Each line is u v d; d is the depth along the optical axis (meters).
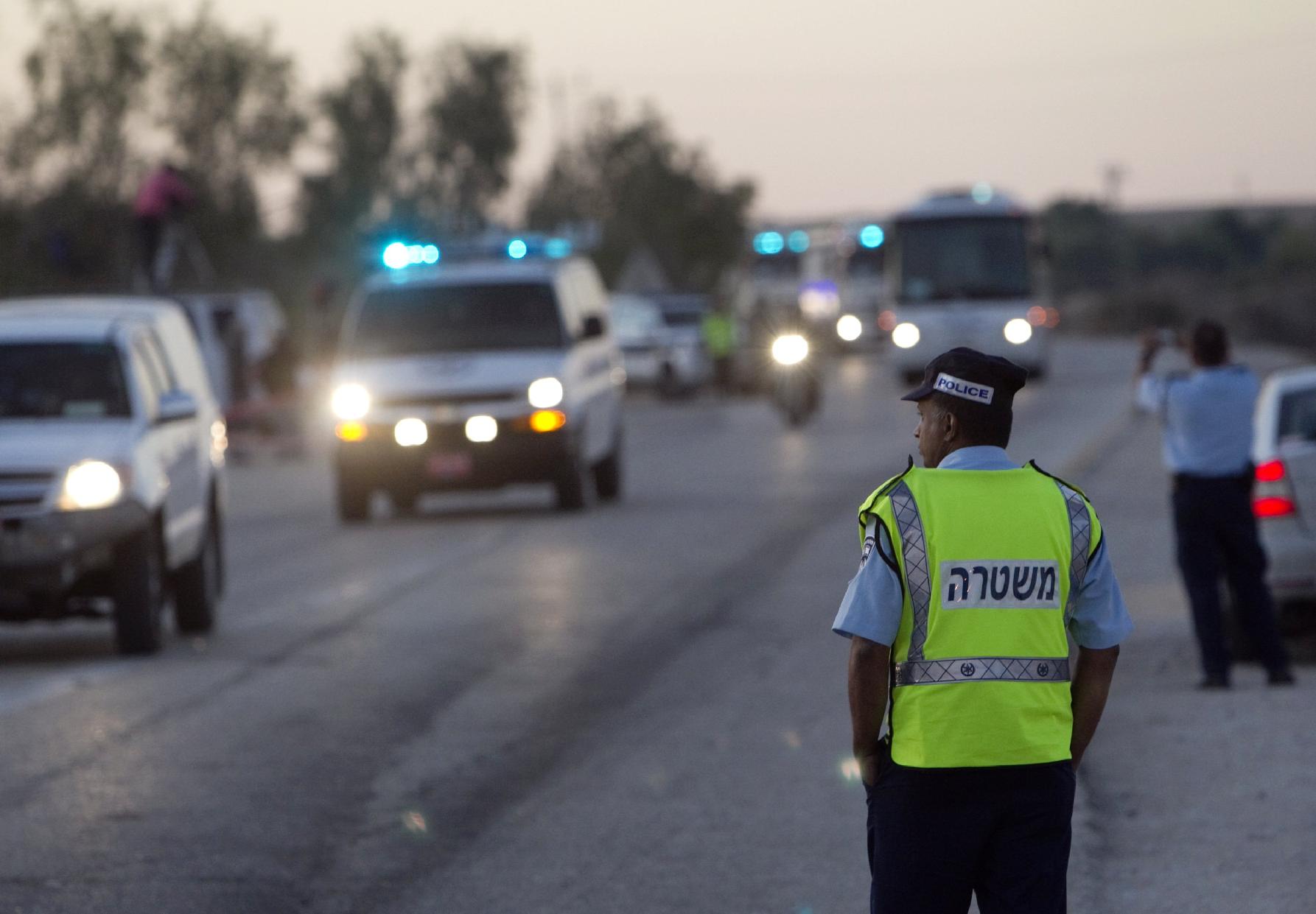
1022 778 14.66
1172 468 34.50
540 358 65.94
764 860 24.17
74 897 22.64
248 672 38.09
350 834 25.70
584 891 23.00
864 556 14.95
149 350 44.56
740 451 91.31
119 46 148.38
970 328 134.12
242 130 160.88
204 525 44.94
